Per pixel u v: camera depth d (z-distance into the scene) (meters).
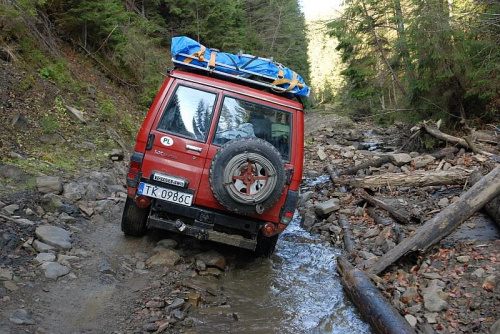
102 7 12.59
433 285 5.05
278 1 35.44
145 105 13.80
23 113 8.70
